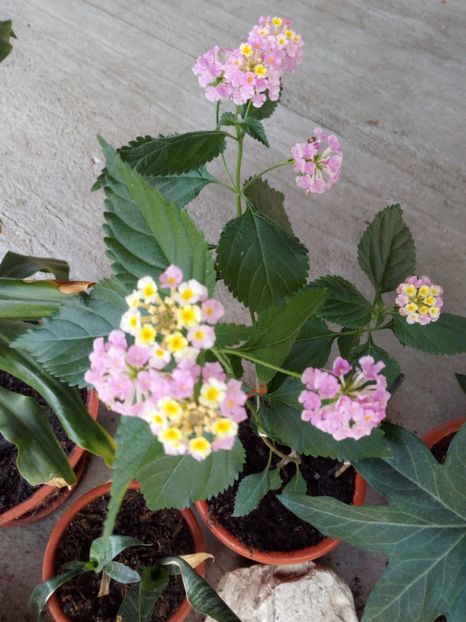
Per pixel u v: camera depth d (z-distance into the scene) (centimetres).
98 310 30
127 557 43
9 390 44
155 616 41
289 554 41
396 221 39
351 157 63
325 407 25
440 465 36
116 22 71
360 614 47
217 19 71
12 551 49
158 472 30
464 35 70
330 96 66
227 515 42
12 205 61
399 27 71
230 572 45
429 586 35
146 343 21
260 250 34
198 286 21
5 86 66
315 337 38
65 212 61
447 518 35
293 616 42
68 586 42
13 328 39
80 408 38
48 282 38
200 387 22
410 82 67
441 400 54
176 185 37
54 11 71
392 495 36
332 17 71
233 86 32
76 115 65
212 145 34
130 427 23
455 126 65
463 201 61
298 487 38
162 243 25
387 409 53
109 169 25
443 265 59
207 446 21
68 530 43
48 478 38
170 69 68
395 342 55
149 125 65
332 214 61
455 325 39
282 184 62
